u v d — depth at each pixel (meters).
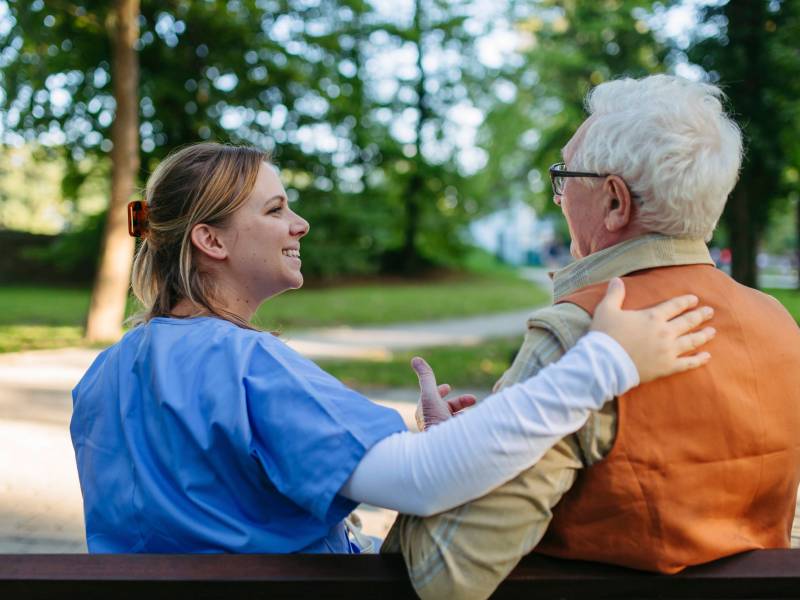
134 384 1.33
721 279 1.25
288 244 1.46
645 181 1.20
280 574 1.13
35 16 11.94
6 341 10.74
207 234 1.42
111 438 1.34
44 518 3.62
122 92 11.20
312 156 23.11
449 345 11.25
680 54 12.45
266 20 19.36
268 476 1.17
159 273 1.48
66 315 15.10
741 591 1.16
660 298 1.18
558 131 21.02
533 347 1.18
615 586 1.16
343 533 1.46
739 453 1.16
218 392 1.22
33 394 6.77
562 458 1.12
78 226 23.72
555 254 41.19
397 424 1.15
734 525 1.22
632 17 15.33
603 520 1.15
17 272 24.77
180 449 1.25
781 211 16.20
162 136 20.33
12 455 4.70
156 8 18.59
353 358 9.59
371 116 25.56
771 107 11.65
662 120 1.20
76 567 1.14
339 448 1.12
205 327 1.32
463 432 1.07
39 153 17.08
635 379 1.08
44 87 13.16
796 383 1.23
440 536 1.11
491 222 45.53
